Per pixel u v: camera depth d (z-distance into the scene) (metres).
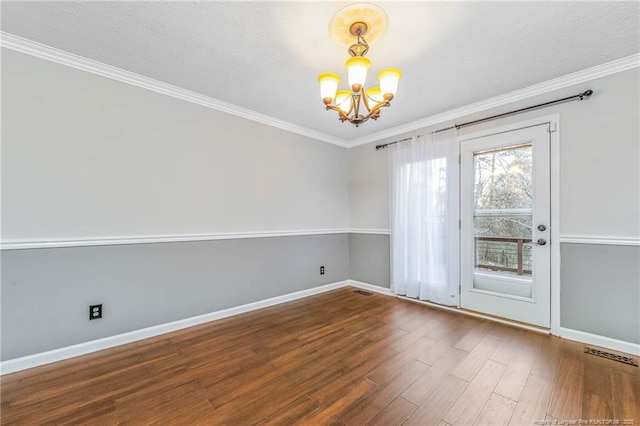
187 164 2.83
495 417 1.51
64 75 2.19
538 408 1.58
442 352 2.23
